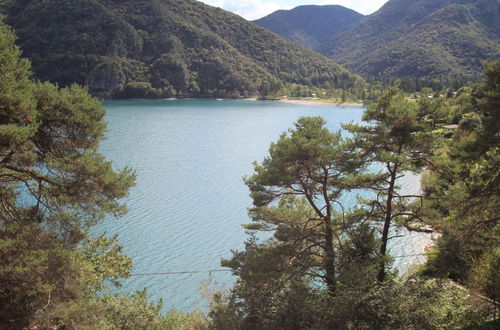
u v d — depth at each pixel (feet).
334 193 62.49
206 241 127.34
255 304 54.13
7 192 44.39
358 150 61.72
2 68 39.14
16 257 37.96
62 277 41.29
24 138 37.73
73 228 47.21
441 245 56.90
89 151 46.98
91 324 41.57
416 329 49.08
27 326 37.01
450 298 57.67
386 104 59.52
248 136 352.28
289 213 60.34
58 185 44.32
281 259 56.70
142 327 56.90
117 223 139.23
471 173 52.31
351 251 59.21
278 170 57.72
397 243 124.06
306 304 51.26
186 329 63.82
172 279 105.40
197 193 176.65
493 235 52.11
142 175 205.46
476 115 182.19
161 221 142.61
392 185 60.13
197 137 339.77
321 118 61.77
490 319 56.54
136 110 588.50
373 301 50.47
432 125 64.28
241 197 171.73
